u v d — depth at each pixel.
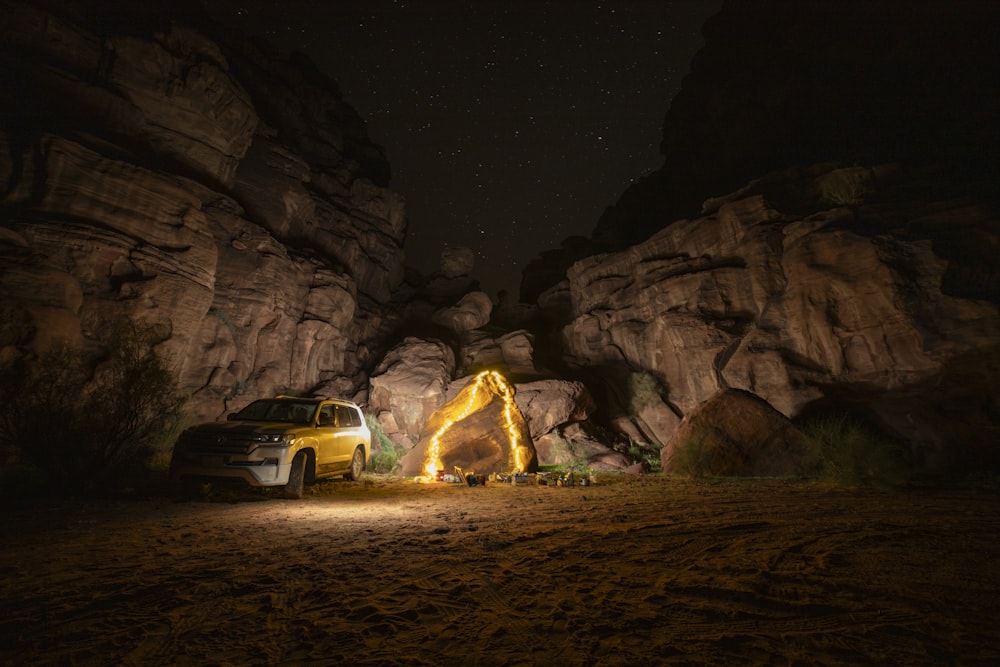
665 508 6.85
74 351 9.44
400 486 10.06
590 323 22.66
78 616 3.14
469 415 13.10
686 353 18.16
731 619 3.00
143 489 8.45
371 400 18.88
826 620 2.93
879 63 22.98
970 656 2.45
